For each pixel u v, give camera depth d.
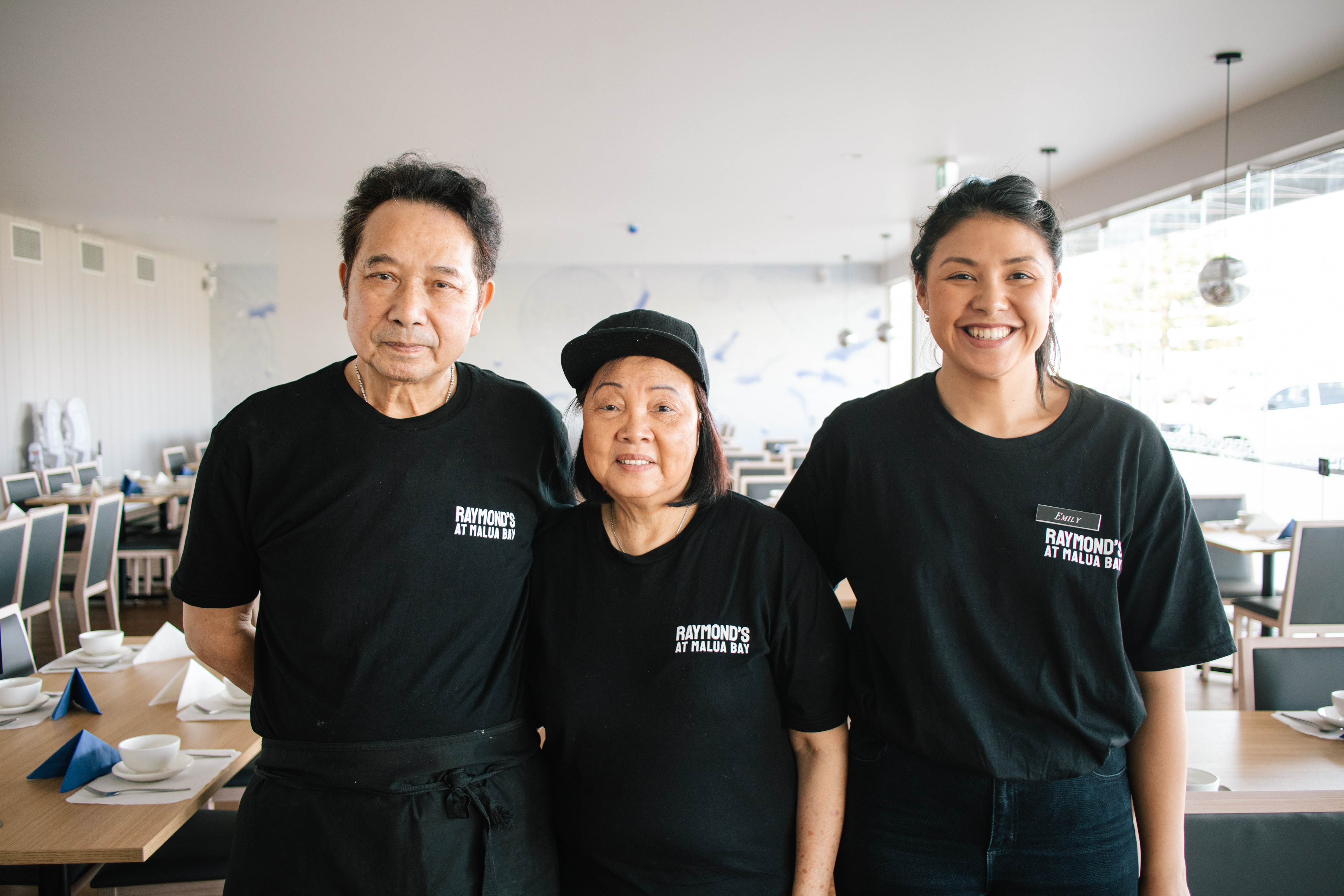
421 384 1.11
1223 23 3.60
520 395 1.22
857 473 1.14
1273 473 4.86
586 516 1.17
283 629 1.07
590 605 1.12
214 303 10.78
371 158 5.55
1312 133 4.29
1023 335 1.04
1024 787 1.06
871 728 1.16
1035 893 1.07
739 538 1.12
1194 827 1.40
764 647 1.11
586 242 9.18
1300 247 4.63
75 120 4.76
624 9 3.42
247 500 1.12
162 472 8.82
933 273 1.08
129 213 7.39
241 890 1.03
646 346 1.06
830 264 11.03
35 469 7.76
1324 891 1.39
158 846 1.35
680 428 1.05
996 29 3.63
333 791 1.02
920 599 1.08
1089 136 5.18
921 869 1.09
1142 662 1.11
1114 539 1.05
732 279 11.06
